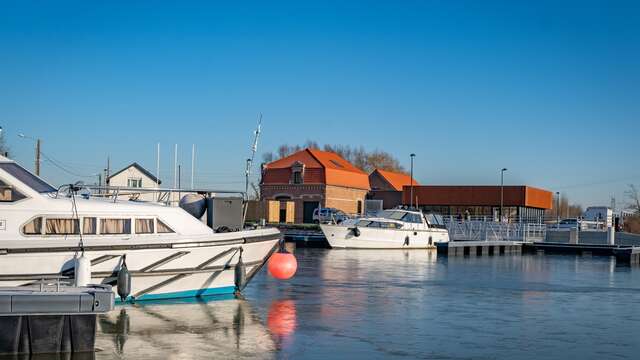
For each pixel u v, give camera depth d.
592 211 85.88
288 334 14.28
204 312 16.31
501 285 25.06
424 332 14.98
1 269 14.53
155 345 12.85
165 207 16.83
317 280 24.45
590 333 15.36
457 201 75.75
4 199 15.09
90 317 11.96
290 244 48.47
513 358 12.73
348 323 15.80
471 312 18.05
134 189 17.45
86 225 15.69
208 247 17.14
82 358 11.62
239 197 18.48
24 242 14.65
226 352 12.49
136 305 16.70
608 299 21.53
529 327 15.97
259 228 19.47
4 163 15.46
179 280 17.20
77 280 13.80
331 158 80.19
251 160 21.03
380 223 44.06
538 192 78.25
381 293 21.38
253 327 14.86
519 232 57.09
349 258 35.75
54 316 11.72
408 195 77.94
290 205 72.44
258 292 20.48
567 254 49.75
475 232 58.19
